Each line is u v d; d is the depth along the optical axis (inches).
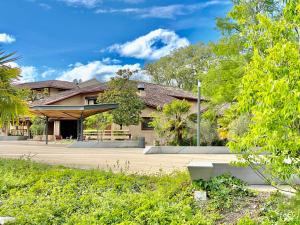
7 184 363.3
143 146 1007.0
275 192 287.6
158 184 344.2
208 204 282.5
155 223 254.2
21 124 1503.4
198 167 312.8
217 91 763.4
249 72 200.2
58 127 1417.3
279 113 176.4
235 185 303.7
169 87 1722.4
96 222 265.7
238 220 253.9
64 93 1483.8
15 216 282.8
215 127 872.9
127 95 1071.6
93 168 466.9
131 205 287.0
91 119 1151.0
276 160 200.5
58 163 536.7
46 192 344.5
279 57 177.5
